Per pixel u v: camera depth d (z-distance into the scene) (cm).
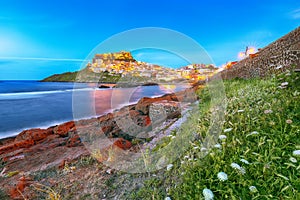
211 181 175
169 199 171
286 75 366
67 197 216
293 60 433
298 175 166
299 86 319
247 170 180
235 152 206
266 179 169
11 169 292
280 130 226
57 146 377
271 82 379
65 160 302
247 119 266
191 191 177
